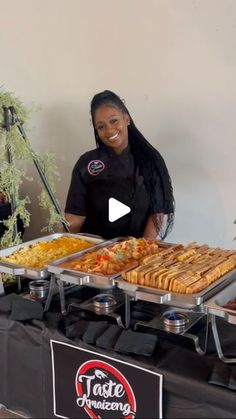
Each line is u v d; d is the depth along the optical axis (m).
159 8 1.93
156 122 2.08
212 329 1.04
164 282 1.08
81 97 2.27
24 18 2.35
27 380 1.31
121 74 2.12
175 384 1.01
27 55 2.40
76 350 1.17
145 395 1.06
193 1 1.85
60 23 2.23
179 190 2.10
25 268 1.30
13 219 1.65
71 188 1.97
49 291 1.32
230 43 1.81
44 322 1.25
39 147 2.48
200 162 2.01
